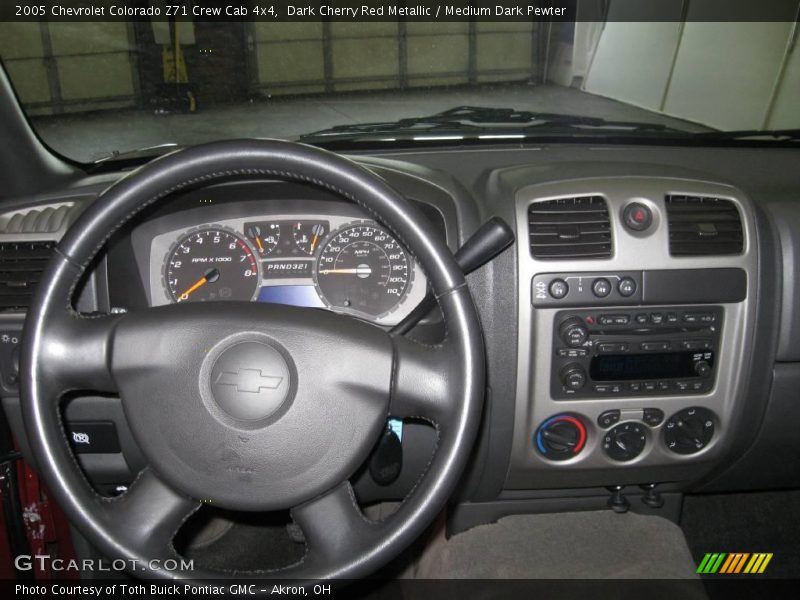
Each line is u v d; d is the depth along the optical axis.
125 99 3.16
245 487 0.89
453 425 0.88
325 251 1.27
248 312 0.90
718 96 7.03
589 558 1.56
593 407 1.33
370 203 0.88
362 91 3.04
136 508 0.91
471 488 1.48
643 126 1.61
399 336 0.92
